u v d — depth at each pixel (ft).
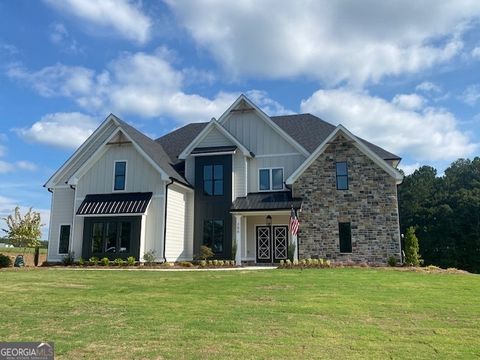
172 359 23.22
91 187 89.76
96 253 83.76
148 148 91.25
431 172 223.10
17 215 100.07
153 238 83.20
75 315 34.17
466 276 56.29
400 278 53.26
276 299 39.81
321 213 82.94
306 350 24.45
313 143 96.02
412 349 24.62
